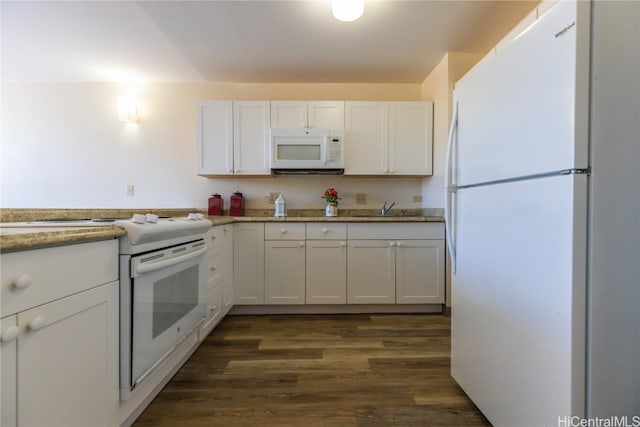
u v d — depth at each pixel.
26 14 1.96
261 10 1.91
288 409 1.35
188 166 3.11
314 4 1.86
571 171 0.81
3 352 0.71
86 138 3.06
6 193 3.02
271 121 2.79
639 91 0.81
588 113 0.80
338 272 2.56
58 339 0.86
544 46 0.89
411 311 2.62
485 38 2.25
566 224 0.82
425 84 3.03
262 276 2.55
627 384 0.82
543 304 0.91
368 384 1.54
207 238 1.95
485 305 1.21
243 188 3.12
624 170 0.81
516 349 1.03
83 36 2.23
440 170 2.67
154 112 3.09
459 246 1.43
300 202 3.12
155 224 1.29
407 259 2.56
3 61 2.62
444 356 1.83
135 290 1.16
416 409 1.35
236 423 1.26
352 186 3.13
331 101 2.81
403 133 2.82
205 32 2.16
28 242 0.74
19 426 0.75
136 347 1.17
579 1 0.79
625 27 0.80
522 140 0.98
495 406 1.15
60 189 3.04
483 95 1.20
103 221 1.59
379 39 2.26
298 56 2.52
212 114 2.79
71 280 0.90
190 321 1.67
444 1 1.83
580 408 0.81
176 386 1.52
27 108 3.02
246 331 2.22
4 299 0.71
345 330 2.24
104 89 3.06
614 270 0.81
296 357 1.82
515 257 1.03
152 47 2.38
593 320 0.81
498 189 1.12
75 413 0.92
